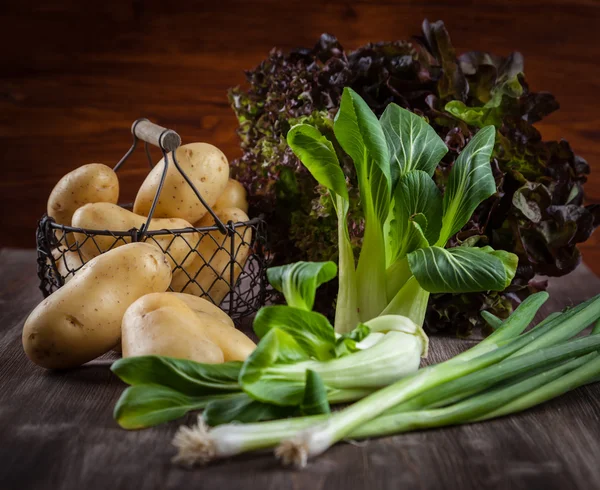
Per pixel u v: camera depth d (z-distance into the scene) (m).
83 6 1.20
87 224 0.61
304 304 0.47
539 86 1.21
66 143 1.25
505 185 0.69
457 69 0.72
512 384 0.50
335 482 0.40
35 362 0.55
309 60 0.76
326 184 0.61
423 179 0.60
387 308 0.60
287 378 0.47
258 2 1.19
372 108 0.70
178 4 1.20
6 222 1.28
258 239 0.68
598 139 1.23
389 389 0.46
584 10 1.18
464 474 0.41
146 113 1.24
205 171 0.64
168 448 0.44
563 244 0.69
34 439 0.45
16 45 1.21
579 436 0.46
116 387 0.54
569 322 0.54
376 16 1.19
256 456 0.43
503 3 1.18
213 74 1.22
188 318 0.52
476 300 0.65
